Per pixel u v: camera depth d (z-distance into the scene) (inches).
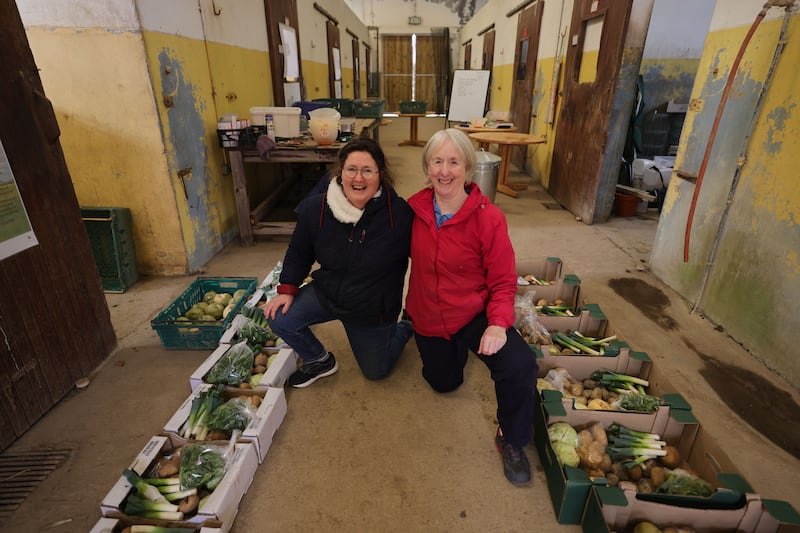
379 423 72.5
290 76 222.1
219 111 141.3
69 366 78.7
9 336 66.9
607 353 77.6
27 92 68.7
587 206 174.2
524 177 262.8
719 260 100.9
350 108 257.8
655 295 116.3
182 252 122.3
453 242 59.9
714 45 103.0
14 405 68.2
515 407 57.6
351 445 68.1
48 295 73.7
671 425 63.9
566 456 58.7
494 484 61.9
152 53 103.8
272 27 189.5
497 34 355.3
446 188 57.4
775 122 85.3
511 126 229.8
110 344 89.6
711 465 57.4
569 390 72.2
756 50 89.7
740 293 94.3
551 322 88.4
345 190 62.6
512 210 193.3
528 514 57.6
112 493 52.9
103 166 112.4
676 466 60.7
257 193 177.8
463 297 62.5
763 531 48.9
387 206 63.6
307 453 66.6
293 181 211.3
